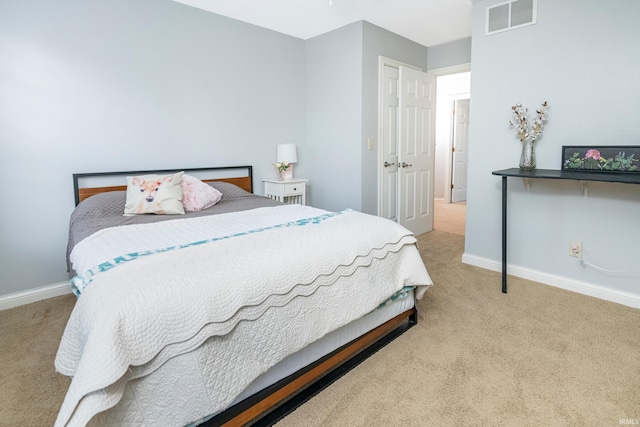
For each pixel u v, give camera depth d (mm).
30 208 2529
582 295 2537
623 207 2336
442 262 3328
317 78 3949
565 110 2508
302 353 1519
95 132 2727
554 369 1705
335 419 1427
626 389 1555
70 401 933
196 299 1165
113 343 991
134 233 2002
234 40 3432
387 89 3812
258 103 3686
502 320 2195
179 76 3113
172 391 1106
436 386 1608
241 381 1247
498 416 1419
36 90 2469
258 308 1304
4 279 2482
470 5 3055
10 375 1738
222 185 3189
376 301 1772
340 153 3809
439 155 6945
